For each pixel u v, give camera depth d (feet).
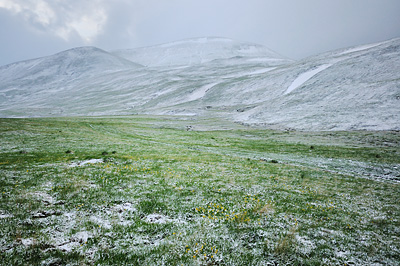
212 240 33.12
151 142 170.50
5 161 73.51
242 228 37.91
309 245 34.14
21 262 24.00
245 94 522.47
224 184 64.95
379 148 148.56
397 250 34.35
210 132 250.98
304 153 142.51
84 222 35.24
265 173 83.56
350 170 100.01
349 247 34.32
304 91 375.66
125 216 39.29
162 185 58.85
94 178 59.82
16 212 35.96
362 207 53.93
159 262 26.63
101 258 26.68
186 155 115.14
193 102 556.10
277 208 48.96
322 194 62.64
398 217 48.80
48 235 30.50
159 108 544.21
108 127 246.06
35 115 594.65
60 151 100.48
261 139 204.33
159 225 36.76
